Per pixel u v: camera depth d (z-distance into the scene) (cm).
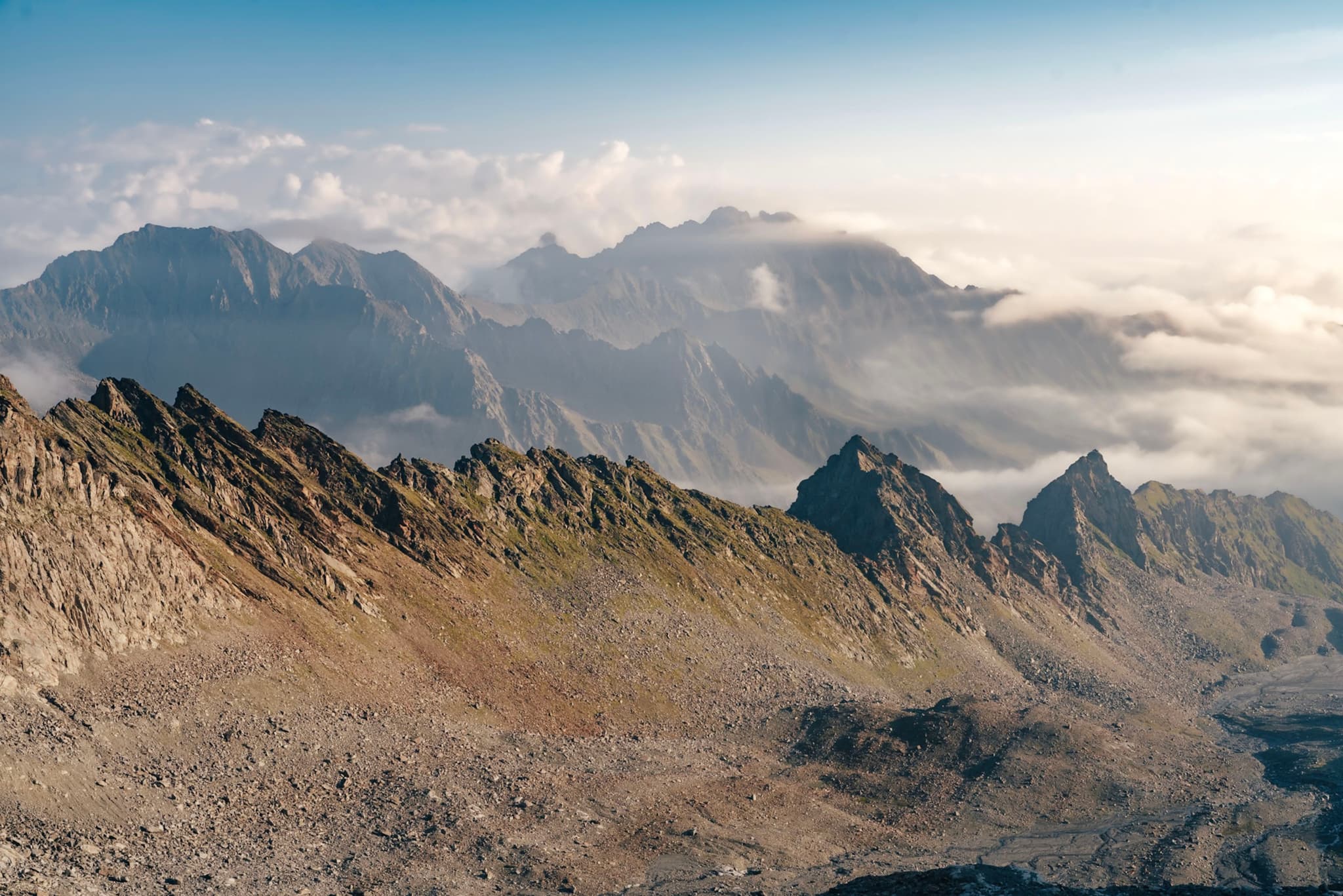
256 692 19450
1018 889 12975
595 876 16662
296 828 16212
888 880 13712
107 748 15975
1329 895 12825
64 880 12512
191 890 13488
